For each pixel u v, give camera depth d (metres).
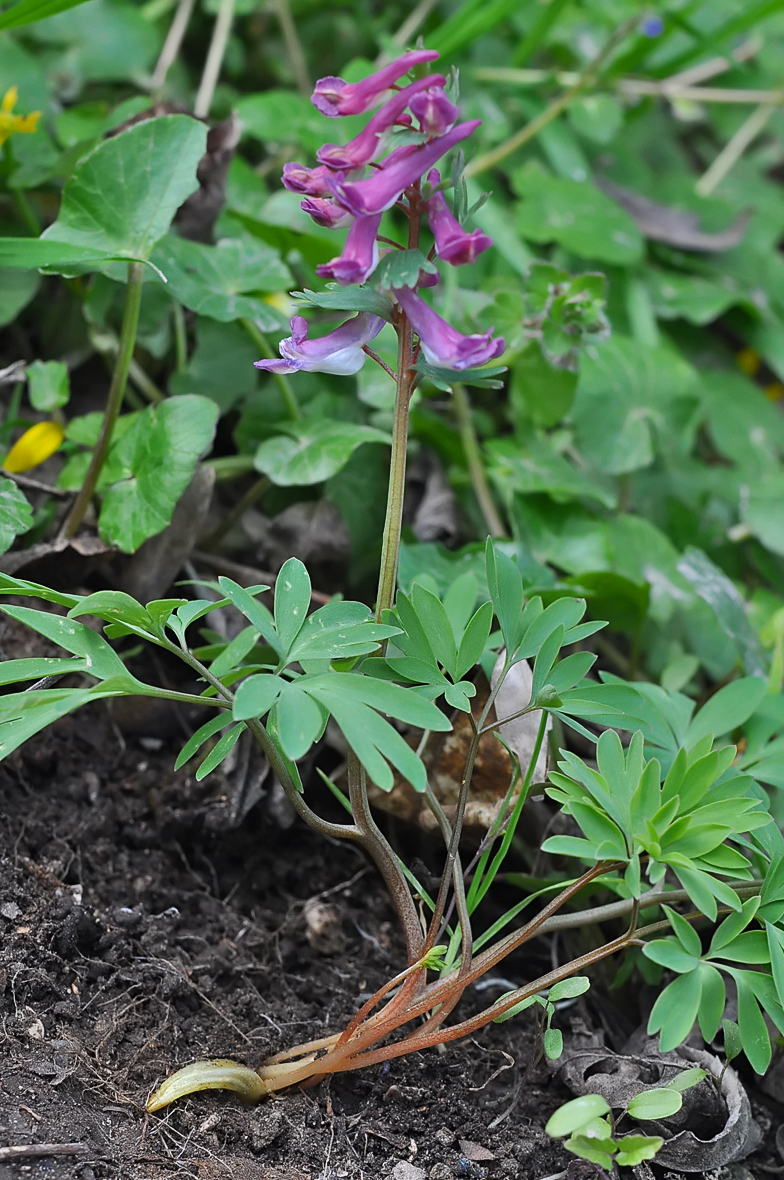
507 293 0.85
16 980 0.74
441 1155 0.74
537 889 0.78
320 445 0.82
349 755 0.73
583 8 1.21
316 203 0.71
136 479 0.79
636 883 0.71
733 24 1.09
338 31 1.15
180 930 0.77
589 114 1.12
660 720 0.76
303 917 0.78
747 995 0.72
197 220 0.84
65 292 0.86
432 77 0.70
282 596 0.73
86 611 0.72
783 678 0.82
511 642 0.74
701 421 1.11
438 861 0.80
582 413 0.90
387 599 0.73
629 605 0.83
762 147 1.42
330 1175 0.73
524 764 0.78
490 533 0.86
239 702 0.70
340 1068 0.73
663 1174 0.74
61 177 0.84
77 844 0.78
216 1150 0.73
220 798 0.79
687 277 1.14
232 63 1.10
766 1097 0.76
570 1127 0.71
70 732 0.80
